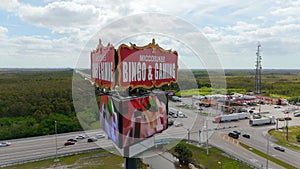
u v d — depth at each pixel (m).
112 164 16.22
